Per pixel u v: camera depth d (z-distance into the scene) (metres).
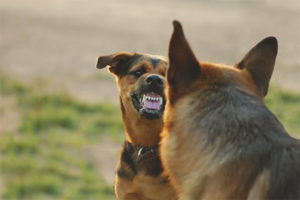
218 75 4.11
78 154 15.51
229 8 36.75
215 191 3.76
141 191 6.85
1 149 15.43
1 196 12.83
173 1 38.97
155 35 29.72
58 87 21.36
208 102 3.99
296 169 3.58
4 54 26.00
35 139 16.19
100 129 17.53
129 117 7.24
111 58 7.68
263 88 4.34
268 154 3.70
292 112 18.30
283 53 25.75
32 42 28.19
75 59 25.38
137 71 7.49
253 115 3.88
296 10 35.69
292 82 21.73
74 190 13.16
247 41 28.27
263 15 34.25
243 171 3.70
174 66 4.04
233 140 3.82
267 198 3.56
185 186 3.97
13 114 18.30
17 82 21.20
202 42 28.08
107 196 12.95
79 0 38.97
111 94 20.98
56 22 32.50
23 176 13.72
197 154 3.91
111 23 32.41
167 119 4.16
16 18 33.38
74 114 18.61
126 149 7.11
